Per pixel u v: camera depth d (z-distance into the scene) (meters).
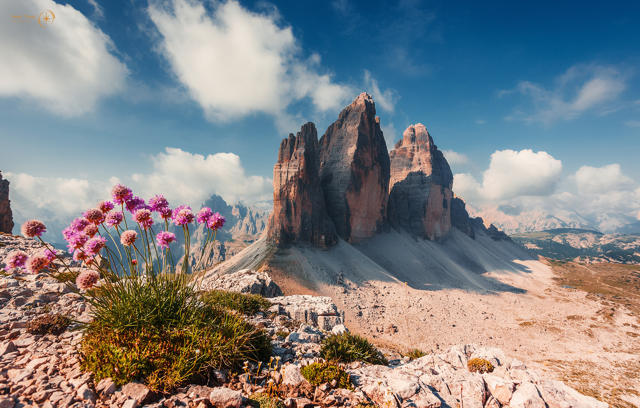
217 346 6.57
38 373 5.66
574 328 118.44
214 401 5.14
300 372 7.00
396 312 120.38
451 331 106.00
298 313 19.97
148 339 6.34
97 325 6.75
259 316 14.90
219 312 8.67
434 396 6.84
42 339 7.37
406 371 8.85
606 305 156.62
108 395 5.11
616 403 57.47
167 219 7.77
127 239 6.76
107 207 7.12
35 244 23.31
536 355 91.31
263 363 7.84
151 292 7.20
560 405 7.02
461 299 159.12
